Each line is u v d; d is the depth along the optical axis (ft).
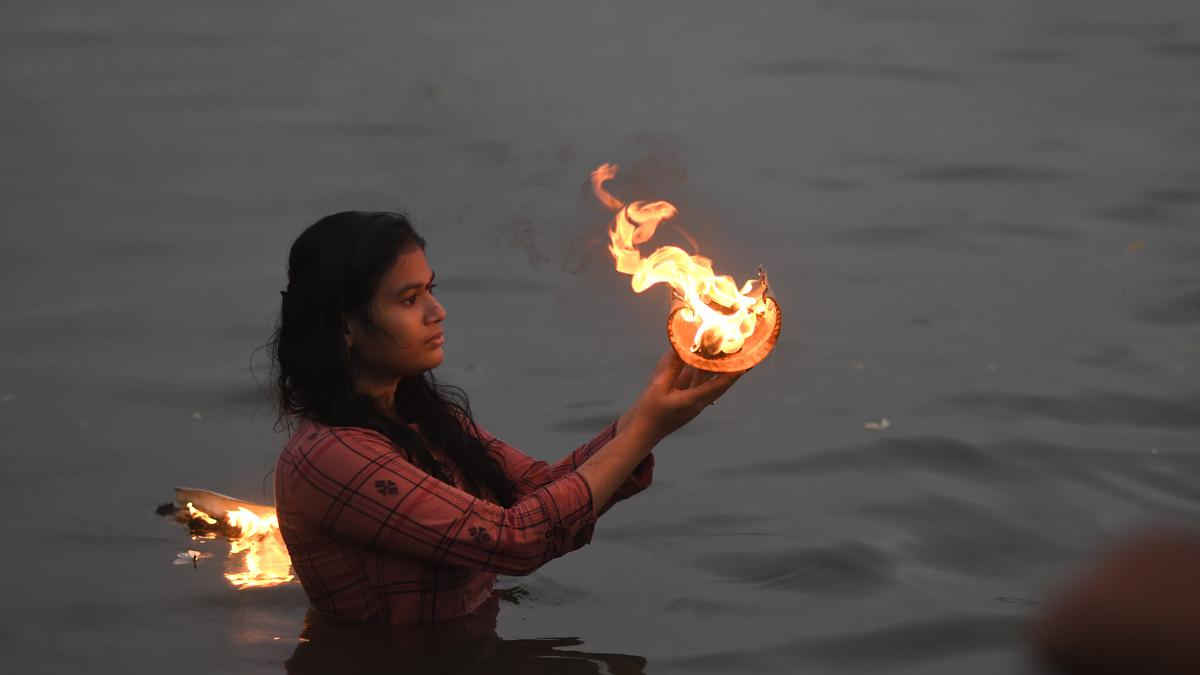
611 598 22.06
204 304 40.96
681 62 80.28
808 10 97.14
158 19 97.60
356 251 18.58
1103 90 72.74
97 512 25.81
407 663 19.16
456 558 18.34
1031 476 27.48
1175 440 29.50
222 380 34.35
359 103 71.61
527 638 20.27
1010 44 85.20
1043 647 4.47
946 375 34.14
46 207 52.34
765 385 33.94
